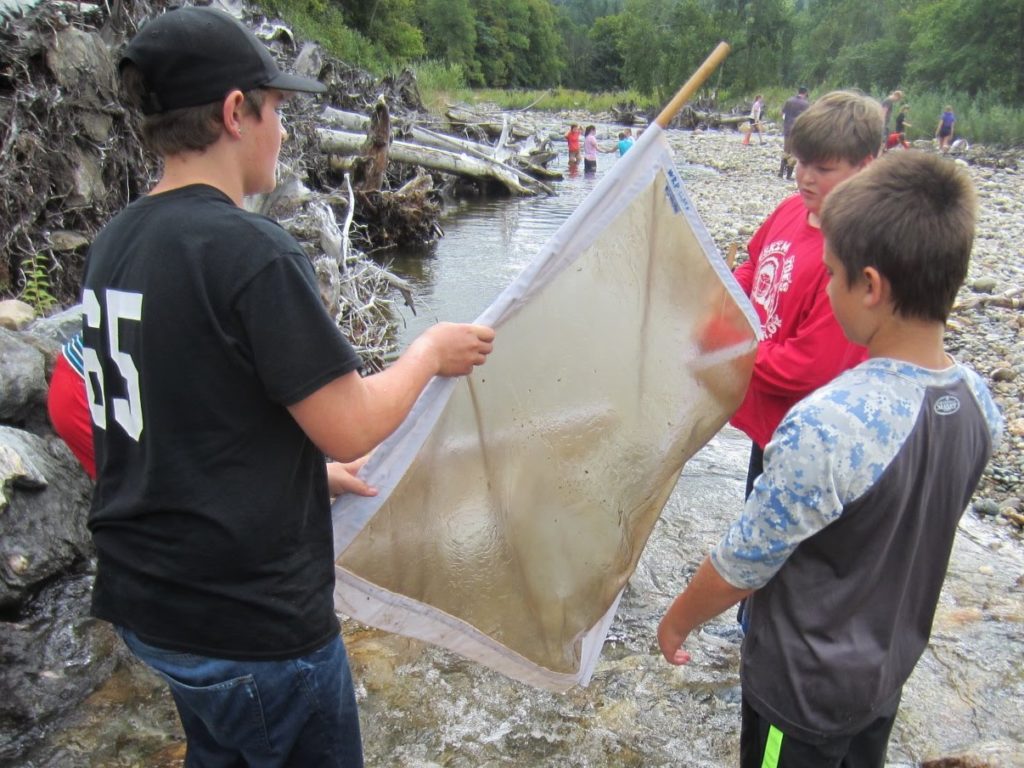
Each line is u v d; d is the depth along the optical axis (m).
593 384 2.05
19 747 2.59
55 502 3.45
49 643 3.02
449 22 66.56
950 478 1.53
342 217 11.06
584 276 1.97
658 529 4.09
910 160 1.46
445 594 1.99
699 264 2.06
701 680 3.00
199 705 1.54
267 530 1.44
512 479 2.01
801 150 2.38
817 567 1.57
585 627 2.21
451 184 17.95
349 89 16.77
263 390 1.41
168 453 1.41
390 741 2.67
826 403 1.46
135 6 6.70
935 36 38.12
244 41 1.47
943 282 1.42
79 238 5.77
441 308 8.80
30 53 5.54
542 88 84.12
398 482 1.83
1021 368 6.52
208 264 1.36
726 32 58.53
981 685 2.96
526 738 2.69
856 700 1.58
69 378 1.85
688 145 31.14
